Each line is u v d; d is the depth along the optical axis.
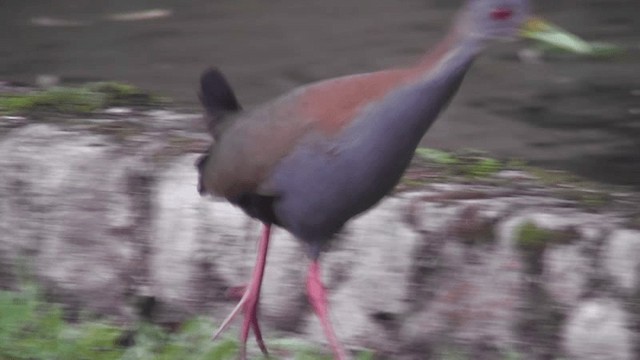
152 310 10.62
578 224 9.48
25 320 9.79
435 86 8.02
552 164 13.64
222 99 9.30
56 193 10.84
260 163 8.54
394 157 8.17
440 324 9.77
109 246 10.70
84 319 10.55
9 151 10.98
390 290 9.88
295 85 16.16
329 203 8.38
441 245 9.76
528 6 8.09
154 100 12.54
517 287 9.57
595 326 9.38
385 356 9.90
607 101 15.70
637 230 9.37
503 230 9.59
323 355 9.78
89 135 11.17
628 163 13.68
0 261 11.02
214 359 9.42
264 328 10.27
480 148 13.98
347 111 8.22
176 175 10.53
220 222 10.34
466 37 8.01
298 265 10.13
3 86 13.12
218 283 10.38
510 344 9.59
